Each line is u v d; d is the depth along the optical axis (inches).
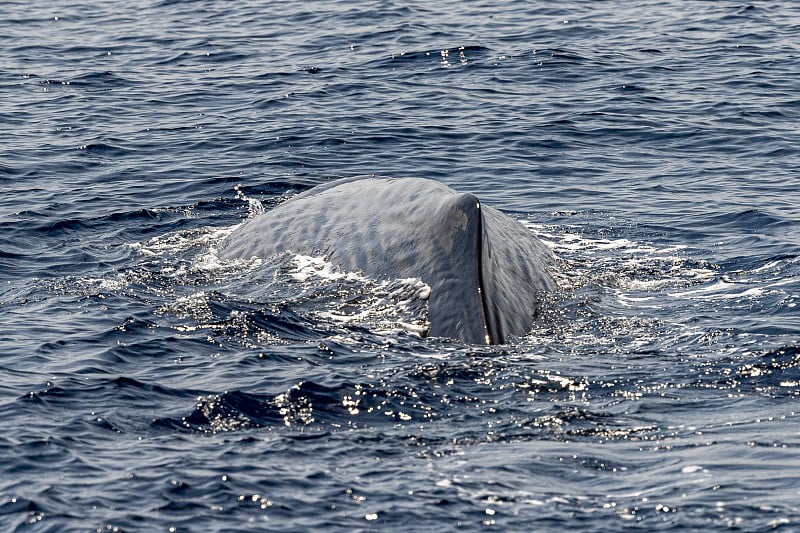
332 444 1517.0
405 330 1921.8
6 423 1562.5
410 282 1988.2
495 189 3021.7
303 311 2021.4
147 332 1946.4
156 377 1747.0
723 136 3521.2
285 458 1469.0
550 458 1469.0
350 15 5639.8
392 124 3666.3
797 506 1321.4
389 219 2145.7
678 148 3412.9
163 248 2486.5
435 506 1341.0
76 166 3216.0
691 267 2365.9
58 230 2615.7
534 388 1705.2
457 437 1542.8
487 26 5324.8
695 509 1321.4
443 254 1985.7
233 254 2332.7
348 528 1295.5
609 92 4079.7
